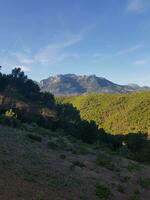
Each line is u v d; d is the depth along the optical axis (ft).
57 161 105.60
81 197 75.66
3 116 187.62
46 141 143.43
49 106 374.63
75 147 149.48
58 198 70.23
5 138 120.57
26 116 272.51
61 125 275.18
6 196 62.90
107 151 176.14
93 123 256.73
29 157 97.81
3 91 349.61
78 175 94.99
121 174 116.06
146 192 100.68
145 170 139.74
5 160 85.87
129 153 205.05
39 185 74.49
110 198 83.20
